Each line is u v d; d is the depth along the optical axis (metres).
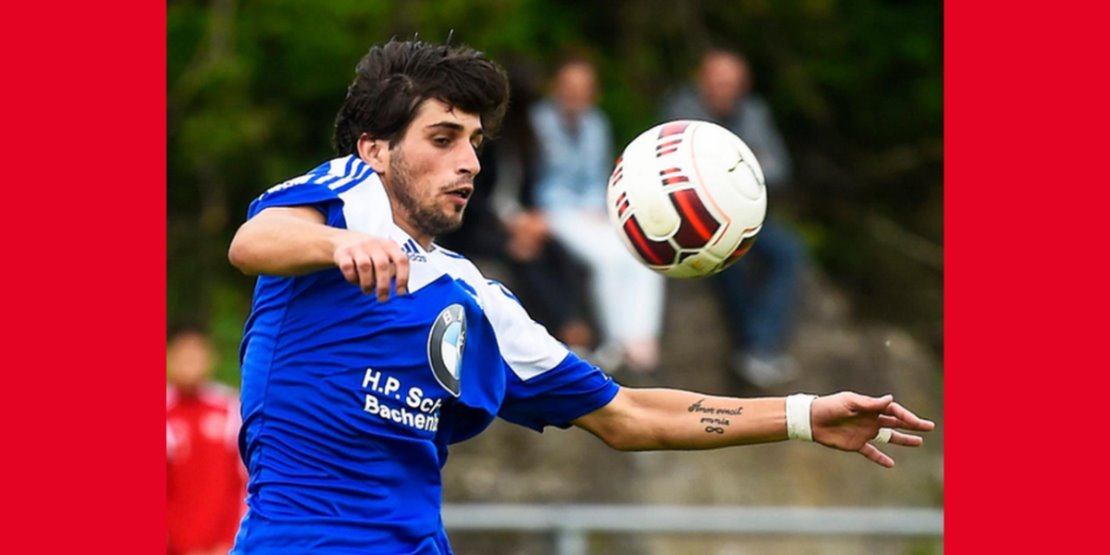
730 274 42.31
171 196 51.41
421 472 18.17
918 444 19.11
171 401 32.06
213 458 32.09
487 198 38.22
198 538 31.95
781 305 42.47
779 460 41.31
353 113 18.23
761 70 58.38
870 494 41.78
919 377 45.69
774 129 58.88
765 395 42.41
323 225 16.73
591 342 39.56
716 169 18.88
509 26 50.62
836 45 58.28
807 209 60.00
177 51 49.50
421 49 18.05
